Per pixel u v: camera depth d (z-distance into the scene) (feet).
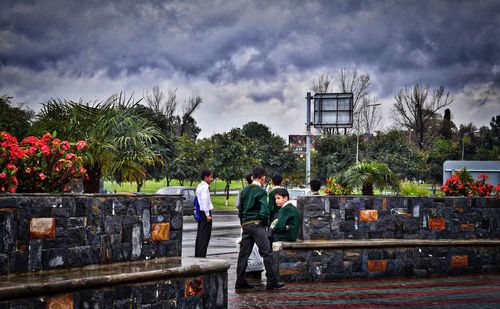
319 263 35.73
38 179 20.83
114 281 19.03
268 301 29.04
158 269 20.84
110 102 26.63
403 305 28.53
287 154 173.27
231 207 135.95
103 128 26.04
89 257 20.25
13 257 17.92
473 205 40.11
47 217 18.86
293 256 35.32
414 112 271.08
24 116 32.83
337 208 36.94
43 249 18.74
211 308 23.47
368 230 37.42
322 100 86.28
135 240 22.07
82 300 18.25
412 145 210.38
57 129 25.99
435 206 39.14
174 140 144.25
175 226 23.85
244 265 32.55
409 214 38.40
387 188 42.34
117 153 26.23
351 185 41.91
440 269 38.63
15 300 16.40
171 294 21.45
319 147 158.61
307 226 36.55
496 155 234.58
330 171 152.97
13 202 17.92
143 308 20.34
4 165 19.69
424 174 193.57
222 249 52.21
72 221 19.67
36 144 20.94
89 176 26.07
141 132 26.84
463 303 29.27
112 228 21.16
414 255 38.01
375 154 178.09
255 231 32.24
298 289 32.68
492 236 40.50
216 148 144.05
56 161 21.18
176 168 145.59
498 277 38.50
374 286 34.06
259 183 32.96
